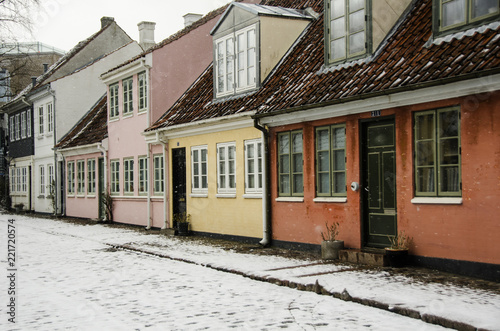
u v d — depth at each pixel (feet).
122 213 72.59
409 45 35.73
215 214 52.21
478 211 28.53
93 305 25.50
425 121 31.91
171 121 58.90
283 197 43.21
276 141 43.80
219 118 48.47
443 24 33.45
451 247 29.94
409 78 31.14
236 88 51.78
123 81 71.31
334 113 37.40
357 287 25.96
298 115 39.96
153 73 63.36
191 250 43.47
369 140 35.99
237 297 26.23
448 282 27.22
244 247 44.37
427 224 31.40
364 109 35.22
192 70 66.39
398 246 32.55
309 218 40.45
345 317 21.70
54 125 91.81
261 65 48.47
